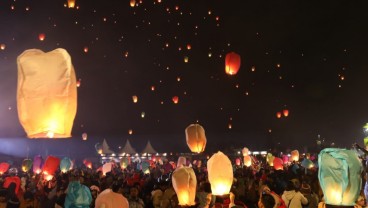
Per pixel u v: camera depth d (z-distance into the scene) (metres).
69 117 2.95
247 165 21.25
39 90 2.85
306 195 8.61
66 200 4.75
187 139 8.80
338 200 3.56
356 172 3.56
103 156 32.69
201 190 8.76
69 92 2.93
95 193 9.22
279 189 11.20
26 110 2.85
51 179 13.18
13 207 8.96
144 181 12.72
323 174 3.64
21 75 2.86
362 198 5.34
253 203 9.70
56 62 2.88
